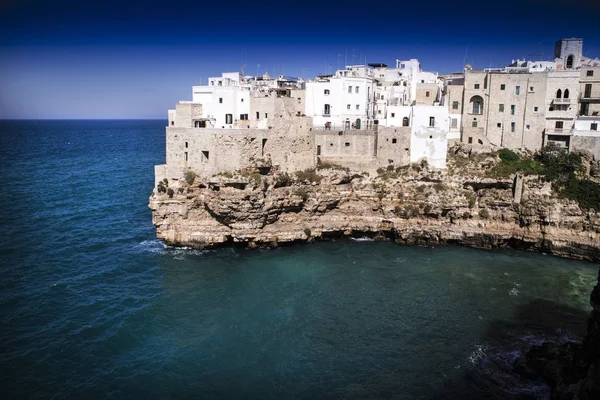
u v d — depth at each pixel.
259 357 42.34
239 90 80.00
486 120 80.25
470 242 70.88
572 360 38.75
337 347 44.00
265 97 76.25
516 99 78.69
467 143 80.44
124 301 52.38
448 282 57.94
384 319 49.03
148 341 44.72
